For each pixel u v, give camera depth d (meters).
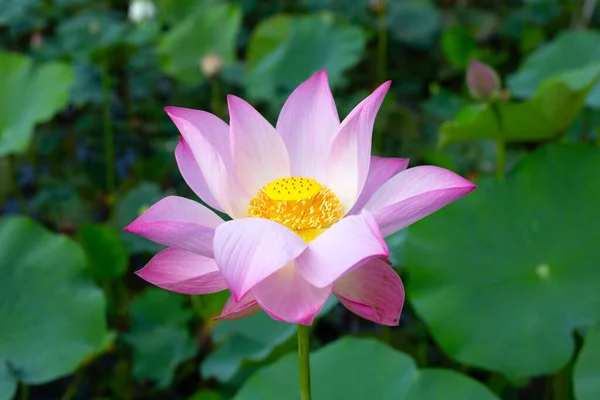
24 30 2.18
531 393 1.31
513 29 2.34
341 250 0.85
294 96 0.95
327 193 0.93
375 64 2.25
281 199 0.92
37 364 1.13
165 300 1.29
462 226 1.15
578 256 1.12
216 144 0.93
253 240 0.84
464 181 0.86
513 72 2.34
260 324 1.12
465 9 2.40
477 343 1.10
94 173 1.90
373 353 1.06
